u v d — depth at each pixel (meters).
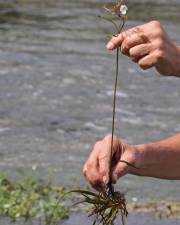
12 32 17.81
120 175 3.60
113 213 3.66
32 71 14.79
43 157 10.31
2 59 15.51
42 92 13.61
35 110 12.60
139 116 12.58
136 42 3.38
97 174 3.60
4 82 14.05
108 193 3.65
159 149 3.72
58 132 11.54
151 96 13.76
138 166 3.64
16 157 10.27
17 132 11.44
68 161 10.17
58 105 12.95
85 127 11.87
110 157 3.59
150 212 8.18
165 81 14.73
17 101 13.04
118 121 12.27
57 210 7.77
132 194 8.88
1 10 20.11
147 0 22.20
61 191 8.58
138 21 19.36
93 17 19.56
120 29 3.60
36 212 7.83
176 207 8.38
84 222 7.63
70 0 21.41
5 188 8.37
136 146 3.68
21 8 20.41
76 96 13.49
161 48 3.35
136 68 15.40
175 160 3.74
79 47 16.75
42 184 8.90
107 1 21.20
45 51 16.30
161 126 12.12
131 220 7.84
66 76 14.59
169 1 22.38
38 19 19.28
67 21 19.12
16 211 7.85
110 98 13.50
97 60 15.77
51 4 21.03
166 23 19.27
